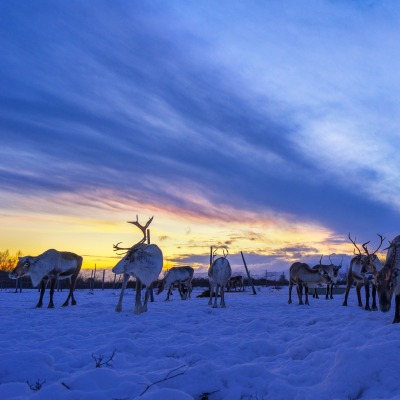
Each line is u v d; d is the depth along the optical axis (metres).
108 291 32.56
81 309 14.09
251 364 4.84
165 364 5.25
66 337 7.68
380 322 9.44
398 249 9.35
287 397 4.03
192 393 4.28
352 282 15.79
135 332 8.82
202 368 4.74
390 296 9.45
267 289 38.00
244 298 22.42
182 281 22.59
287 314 12.27
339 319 10.16
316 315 11.79
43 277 15.02
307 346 6.16
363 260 13.73
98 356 5.88
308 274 16.31
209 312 13.04
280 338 7.43
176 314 12.03
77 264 16.34
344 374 4.35
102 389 4.26
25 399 3.79
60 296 23.41
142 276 12.65
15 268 14.60
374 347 4.85
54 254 15.33
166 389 3.83
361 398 4.06
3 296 22.97
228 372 4.64
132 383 4.25
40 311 13.29
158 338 7.60
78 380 4.37
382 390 4.13
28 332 8.16
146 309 12.86
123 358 5.76
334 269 18.31
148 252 12.82
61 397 3.84
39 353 5.20
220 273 15.23
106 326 9.62
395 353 4.70
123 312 12.74
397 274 9.09
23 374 4.70
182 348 6.30
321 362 5.15
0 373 4.70
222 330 8.79
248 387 4.38
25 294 25.52
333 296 23.84
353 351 4.67
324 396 4.07
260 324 9.03
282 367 5.14
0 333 8.38
